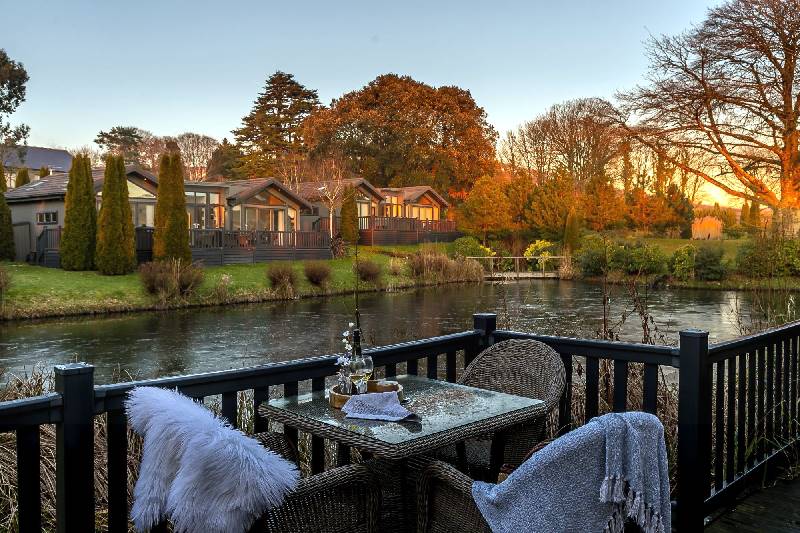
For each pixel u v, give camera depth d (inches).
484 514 77.5
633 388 172.9
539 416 113.1
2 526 129.1
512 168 2186.3
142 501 71.1
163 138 2714.1
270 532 78.5
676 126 1017.5
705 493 118.3
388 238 1609.3
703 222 1405.0
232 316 770.2
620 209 1633.9
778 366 163.6
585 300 872.3
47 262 1006.4
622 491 72.3
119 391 89.3
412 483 103.0
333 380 351.3
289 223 1449.3
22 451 79.5
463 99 2255.2
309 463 151.7
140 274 863.1
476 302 913.5
